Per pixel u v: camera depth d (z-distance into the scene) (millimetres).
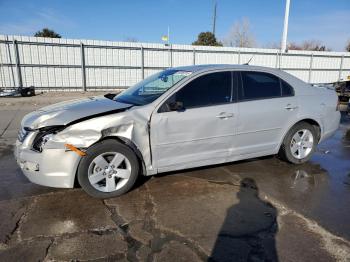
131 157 3541
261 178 4250
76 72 17750
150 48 18844
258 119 4219
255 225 2996
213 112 3869
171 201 3494
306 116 4629
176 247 2617
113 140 3455
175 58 19547
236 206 3395
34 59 16719
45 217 3109
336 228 2955
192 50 19703
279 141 4547
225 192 3764
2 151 5562
